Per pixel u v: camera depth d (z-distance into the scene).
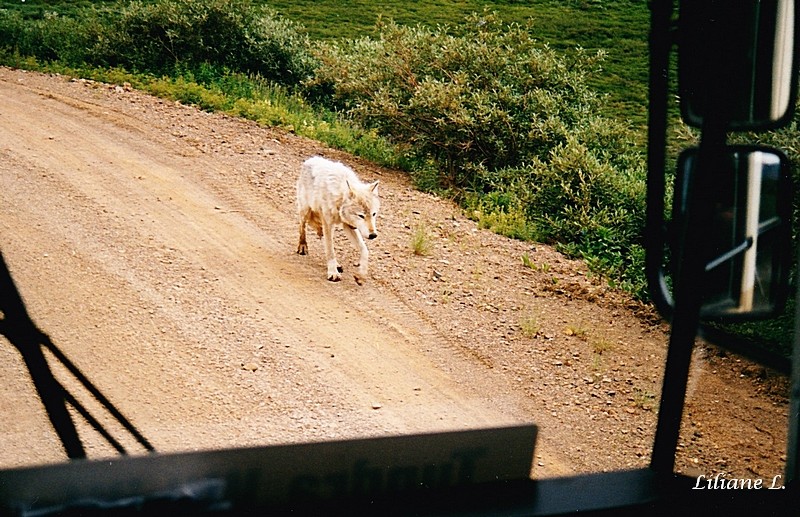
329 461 1.85
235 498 1.75
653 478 1.93
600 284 8.58
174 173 10.30
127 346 5.79
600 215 9.91
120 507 1.70
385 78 13.08
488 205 10.77
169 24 16.50
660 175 2.01
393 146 12.65
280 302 7.09
